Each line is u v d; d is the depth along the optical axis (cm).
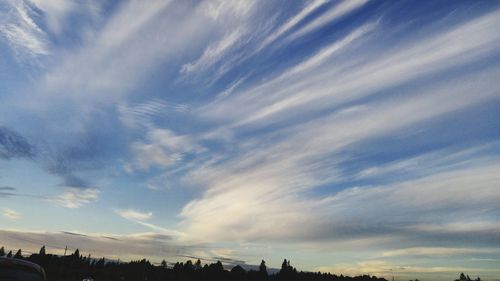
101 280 12381
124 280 13775
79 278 12288
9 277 573
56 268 12094
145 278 14100
